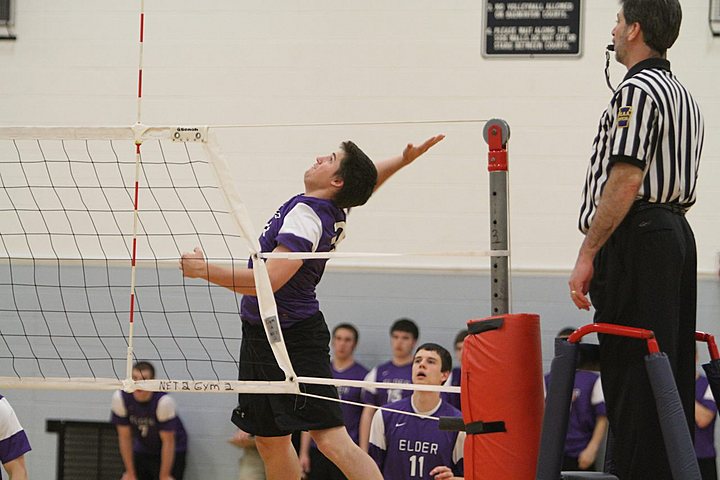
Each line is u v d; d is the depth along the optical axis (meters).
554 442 9.70
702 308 22.53
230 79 23.97
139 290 23.66
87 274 23.73
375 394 21.62
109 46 24.20
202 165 23.70
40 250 23.84
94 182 23.78
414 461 16.81
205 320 23.59
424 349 17.28
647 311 10.09
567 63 23.23
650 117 9.95
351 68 23.75
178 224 23.66
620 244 10.30
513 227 23.25
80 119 24.16
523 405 10.37
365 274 23.52
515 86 23.36
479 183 23.41
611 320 10.39
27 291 23.80
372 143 23.62
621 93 10.16
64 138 11.83
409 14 23.64
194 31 24.06
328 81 23.78
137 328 23.64
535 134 23.30
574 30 23.20
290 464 12.85
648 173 10.13
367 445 21.09
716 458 21.17
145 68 24.12
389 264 23.45
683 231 10.35
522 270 23.12
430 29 23.59
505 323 10.48
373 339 23.38
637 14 10.53
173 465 22.72
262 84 23.92
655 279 10.09
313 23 23.88
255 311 12.26
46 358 23.75
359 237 23.64
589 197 10.59
